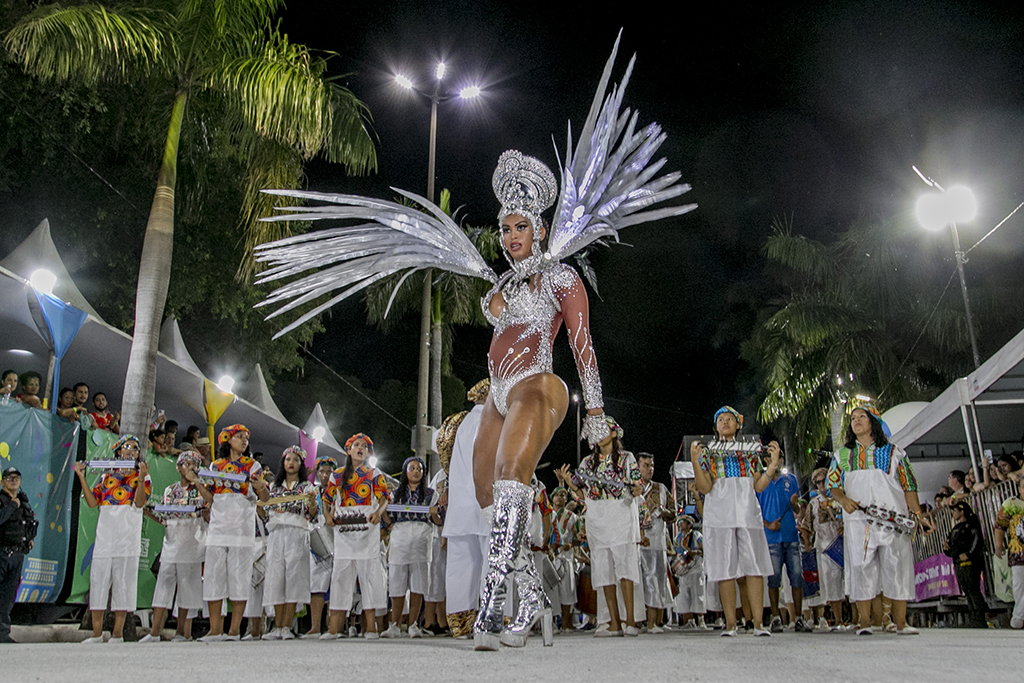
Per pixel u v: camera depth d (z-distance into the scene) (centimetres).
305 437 1711
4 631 784
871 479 672
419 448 1955
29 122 1631
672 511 1037
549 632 429
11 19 1552
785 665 294
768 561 680
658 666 290
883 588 666
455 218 2286
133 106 1705
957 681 237
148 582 1066
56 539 961
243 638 920
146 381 1119
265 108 1231
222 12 1244
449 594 623
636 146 461
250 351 2230
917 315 2419
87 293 1783
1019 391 1272
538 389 409
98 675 253
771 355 2736
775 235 2684
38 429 952
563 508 1161
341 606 872
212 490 889
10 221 1694
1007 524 1005
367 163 1376
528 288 437
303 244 466
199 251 1933
